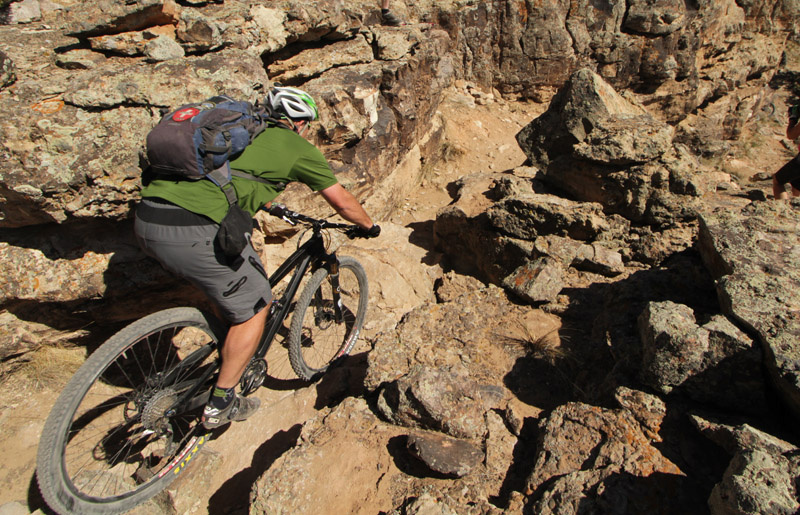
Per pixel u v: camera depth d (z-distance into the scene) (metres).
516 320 3.31
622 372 2.60
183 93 3.25
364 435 2.64
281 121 2.46
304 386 3.57
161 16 3.76
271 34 4.61
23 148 2.80
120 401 3.27
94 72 3.20
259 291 2.48
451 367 2.73
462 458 2.39
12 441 3.17
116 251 3.29
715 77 10.98
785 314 2.23
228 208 2.19
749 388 2.19
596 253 3.91
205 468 2.96
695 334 2.27
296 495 2.37
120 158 3.00
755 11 12.09
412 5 8.82
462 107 8.95
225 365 2.59
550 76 9.33
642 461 2.12
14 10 4.73
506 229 4.41
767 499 1.61
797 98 12.85
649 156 3.90
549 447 2.31
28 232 3.20
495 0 8.88
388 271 4.58
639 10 8.94
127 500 2.54
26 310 3.29
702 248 3.01
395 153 6.09
